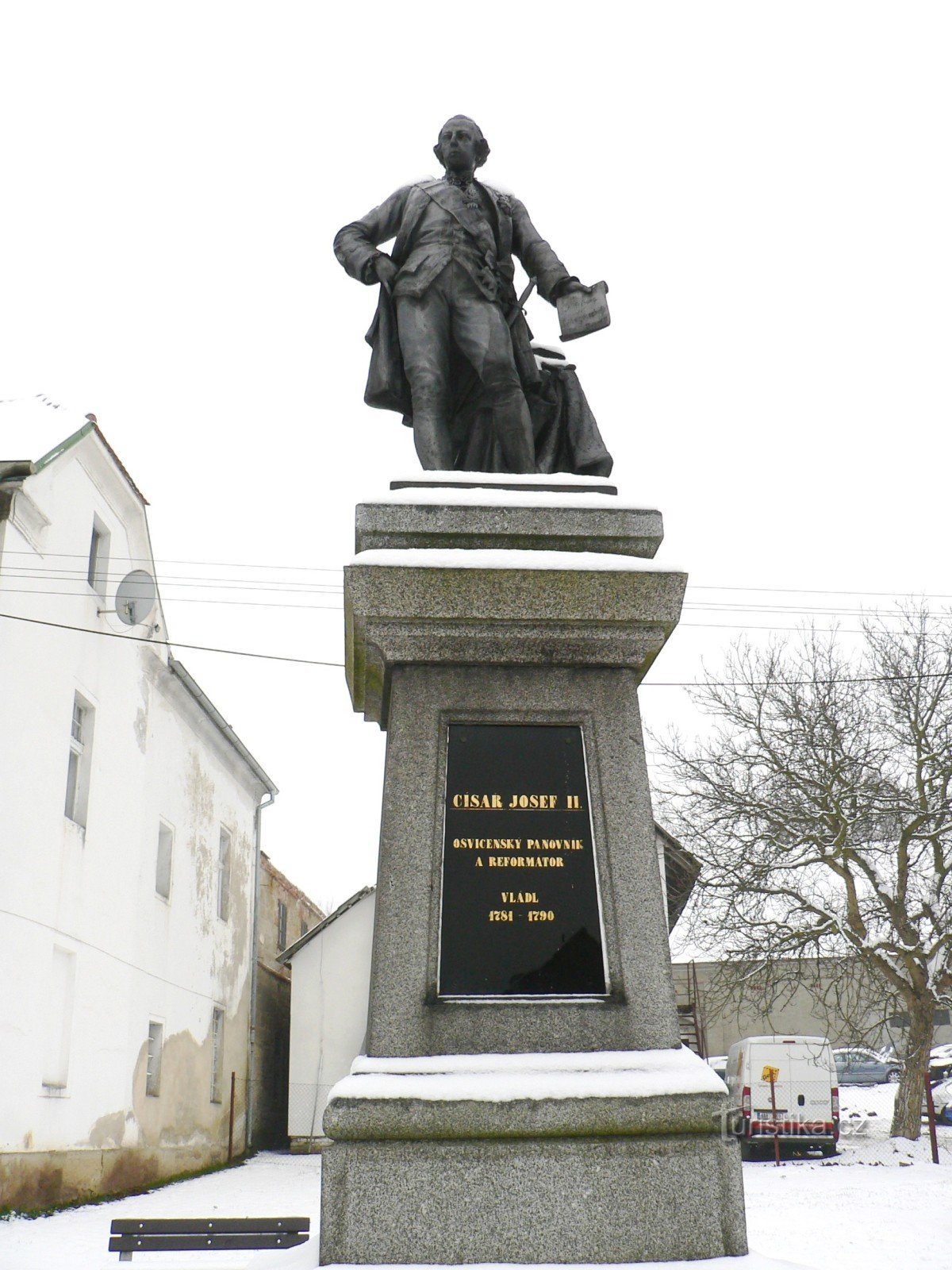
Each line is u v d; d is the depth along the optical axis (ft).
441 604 16.33
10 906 41.19
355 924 85.40
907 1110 69.82
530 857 15.70
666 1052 14.58
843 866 71.20
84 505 49.85
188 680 62.44
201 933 68.18
